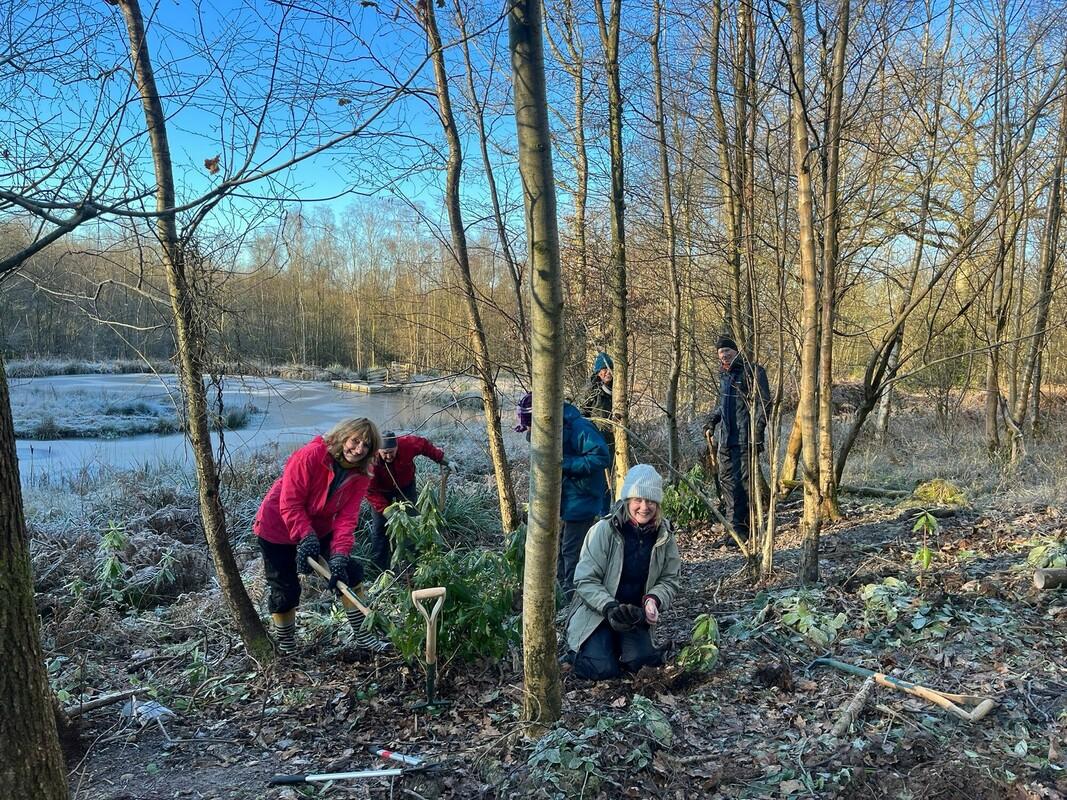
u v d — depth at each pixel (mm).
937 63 6668
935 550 5418
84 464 12227
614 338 6902
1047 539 5070
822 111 5422
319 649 4547
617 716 3346
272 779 3115
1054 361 16562
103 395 24391
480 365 6266
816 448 4840
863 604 4453
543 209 2676
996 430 9781
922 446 10867
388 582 4176
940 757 2934
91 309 3965
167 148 3852
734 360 6539
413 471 6152
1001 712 3201
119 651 4770
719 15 6059
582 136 8289
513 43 2590
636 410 9406
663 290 7934
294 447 13969
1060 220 10031
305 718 3709
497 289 6500
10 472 1975
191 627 5078
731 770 2975
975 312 10469
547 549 3039
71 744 3473
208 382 4324
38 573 6219
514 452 11664
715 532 7129
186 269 3963
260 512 4387
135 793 3068
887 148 6648
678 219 7520
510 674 4023
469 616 3871
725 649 4156
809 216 4777
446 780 3041
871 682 3502
